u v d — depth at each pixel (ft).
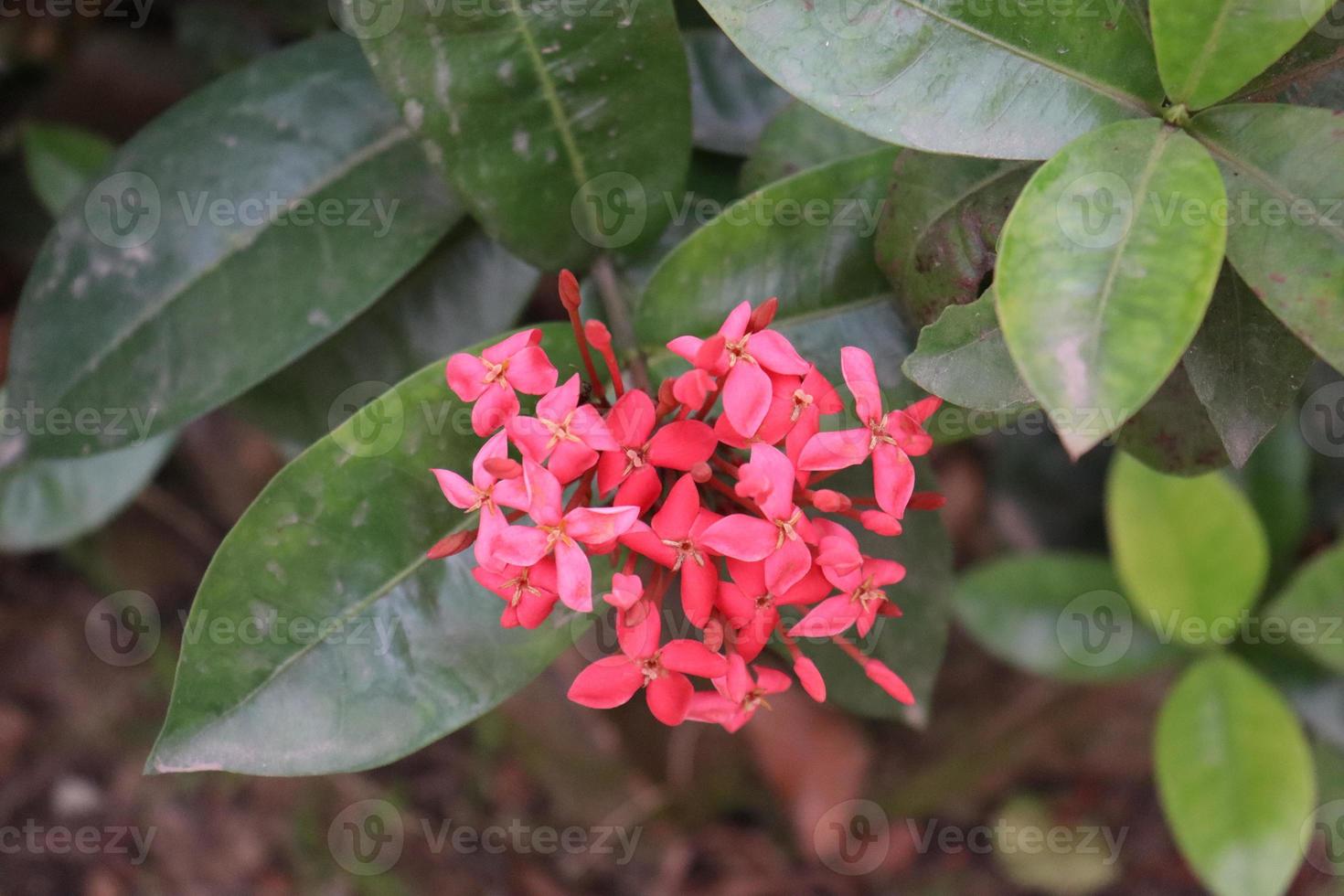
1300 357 1.02
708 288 1.15
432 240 1.26
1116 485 1.58
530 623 1.00
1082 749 2.43
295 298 1.25
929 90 1.00
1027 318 0.90
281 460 2.29
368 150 1.28
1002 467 2.05
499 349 1.03
